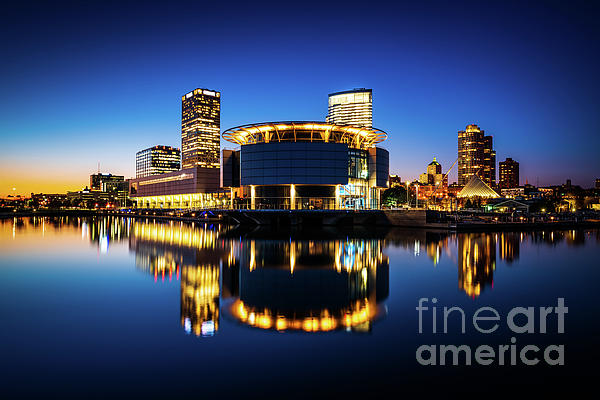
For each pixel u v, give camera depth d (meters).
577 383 10.66
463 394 10.03
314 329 15.21
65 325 15.74
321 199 81.19
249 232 66.94
